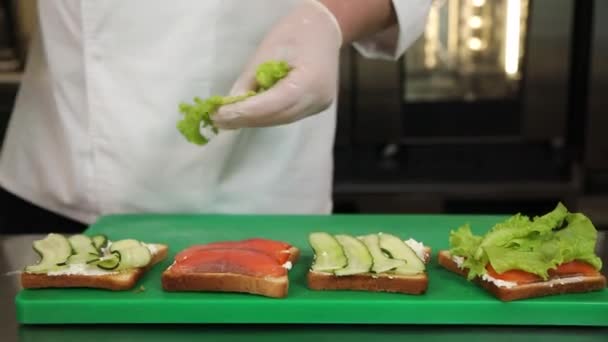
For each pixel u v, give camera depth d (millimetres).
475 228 1020
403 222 1045
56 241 866
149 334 758
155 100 1031
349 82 1492
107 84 1030
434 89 1523
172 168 1062
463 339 749
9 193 1192
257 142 1090
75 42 1030
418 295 783
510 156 1557
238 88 911
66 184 1106
